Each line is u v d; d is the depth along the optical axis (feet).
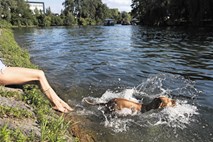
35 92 29.12
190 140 25.21
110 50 86.07
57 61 64.28
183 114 30.53
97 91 39.06
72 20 395.96
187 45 97.55
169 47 92.68
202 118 29.73
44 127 18.67
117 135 25.73
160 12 274.98
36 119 21.59
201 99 35.73
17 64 45.83
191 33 156.97
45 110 24.82
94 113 30.35
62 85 41.73
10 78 15.07
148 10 301.22
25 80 15.48
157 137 25.58
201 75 49.19
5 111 19.56
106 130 26.55
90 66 57.57
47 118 22.81
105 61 64.18
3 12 305.53
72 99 35.27
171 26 247.09
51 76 47.75
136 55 74.02
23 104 24.06
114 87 41.16
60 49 89.61
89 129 26.35
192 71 52.54
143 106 30.89
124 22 406.62
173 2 248.93
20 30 234.58
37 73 15.89
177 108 31.76
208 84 42.93
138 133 26.27
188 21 243.40
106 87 41.06
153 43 107.04
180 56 71.77
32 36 155.12
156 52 80.12
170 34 154.81
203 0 212.23
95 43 110.32
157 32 177.27
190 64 60.03
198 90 39.73
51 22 376.27
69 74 49.44
